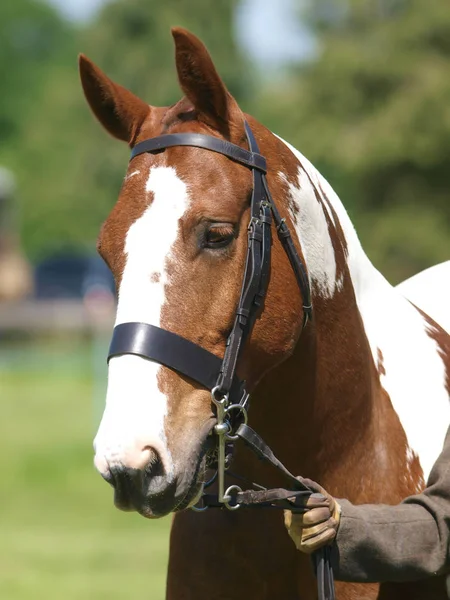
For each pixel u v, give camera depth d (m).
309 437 5.27
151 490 4.42
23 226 79.56
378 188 49.91
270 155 5.18
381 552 4.82
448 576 5.15
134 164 4.93
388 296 5.83
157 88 76.75
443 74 47.84
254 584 5.28
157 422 4.46
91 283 53.38
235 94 75.31
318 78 50.06
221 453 4.75
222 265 4.73
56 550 13.77
